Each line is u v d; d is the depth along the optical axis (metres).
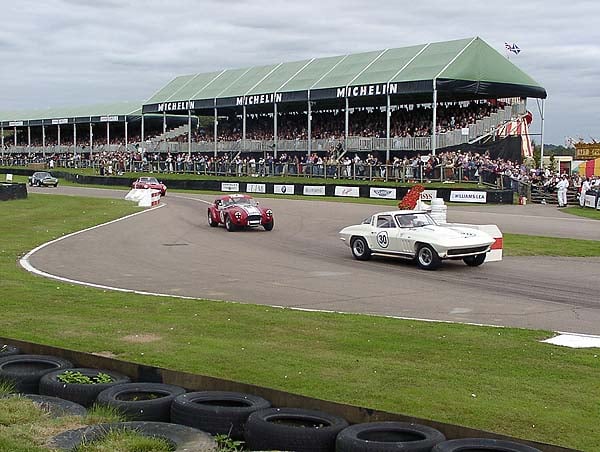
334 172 50.47
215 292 14.34
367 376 7.79
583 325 11.12
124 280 15.85
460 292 14.42
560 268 17.92
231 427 6.00
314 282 15.73
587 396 7.12
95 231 27.39
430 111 56.69
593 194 36.72
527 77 50.47
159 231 27.58
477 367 8.23
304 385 7.42
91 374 7.21
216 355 8.68
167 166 65.00
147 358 8.53
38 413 6.27
